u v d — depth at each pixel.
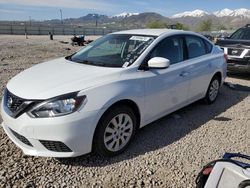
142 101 4.11
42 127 3.25
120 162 3.72
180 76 4.82
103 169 3.55
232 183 2.32
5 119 3.58
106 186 3.23
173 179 3.40
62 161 3.67
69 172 3.46
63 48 18.94
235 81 8.63
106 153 3.74
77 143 3.37
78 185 3.23
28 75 3.99
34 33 49.69
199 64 5.36
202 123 5.12
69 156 3.40
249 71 8.60
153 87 4.26
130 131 4.02
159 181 3.35
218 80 6.27
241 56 8.59
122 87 3.77
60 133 3.26
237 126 5.03
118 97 3.67
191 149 4.12
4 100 3.75
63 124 3.24
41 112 3.27
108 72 3.85
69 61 4.58
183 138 4.48
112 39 4.95
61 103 3.28
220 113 5.68
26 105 3.33
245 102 6.48
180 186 3.28
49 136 3.27
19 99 3.41
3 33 46.00
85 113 3.36
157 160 3.80
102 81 3.65
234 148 4.20
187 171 3.57
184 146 4.21
